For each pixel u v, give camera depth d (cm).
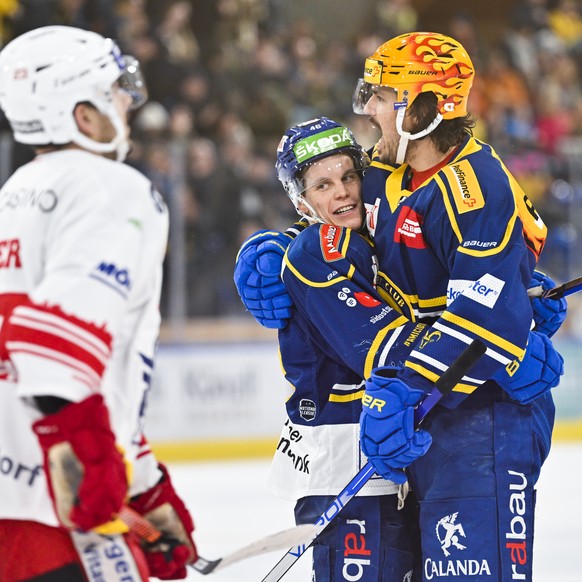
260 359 2083
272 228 2088
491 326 651
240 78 2433
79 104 535
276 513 1536
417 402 658
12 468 513
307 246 715
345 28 3162
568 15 3056
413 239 690
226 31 2581
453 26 2933
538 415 719
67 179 521
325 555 735
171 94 2297
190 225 2006
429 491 693
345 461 731
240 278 755
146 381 545
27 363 485
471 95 2698
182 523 578
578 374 2231
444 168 688
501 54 2878
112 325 501
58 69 527
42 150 546
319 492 733
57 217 515
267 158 2109
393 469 673
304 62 2619
